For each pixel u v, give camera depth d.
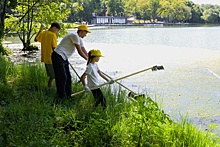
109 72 11.68
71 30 38.75
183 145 4.00
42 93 6.15
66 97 6.04
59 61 5.89
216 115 6.50
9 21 18.33
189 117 6.36
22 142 3.84
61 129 4.59
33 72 7.74
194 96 8.05
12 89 6.53
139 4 86.44
